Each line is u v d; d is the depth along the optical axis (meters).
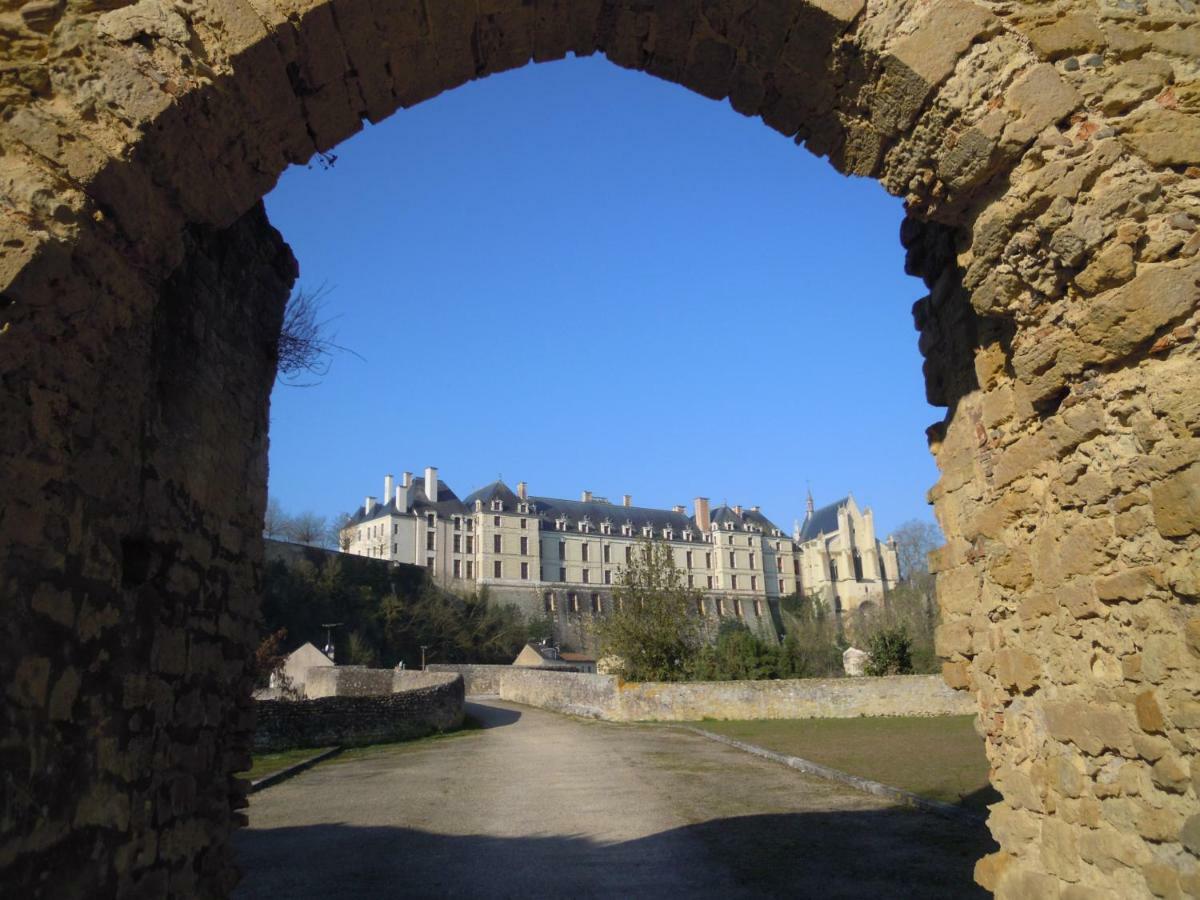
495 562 92.56
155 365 4.71
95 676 4.00
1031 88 4.12
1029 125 4.12
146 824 4.48
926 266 6.31
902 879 7.76
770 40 4.69
